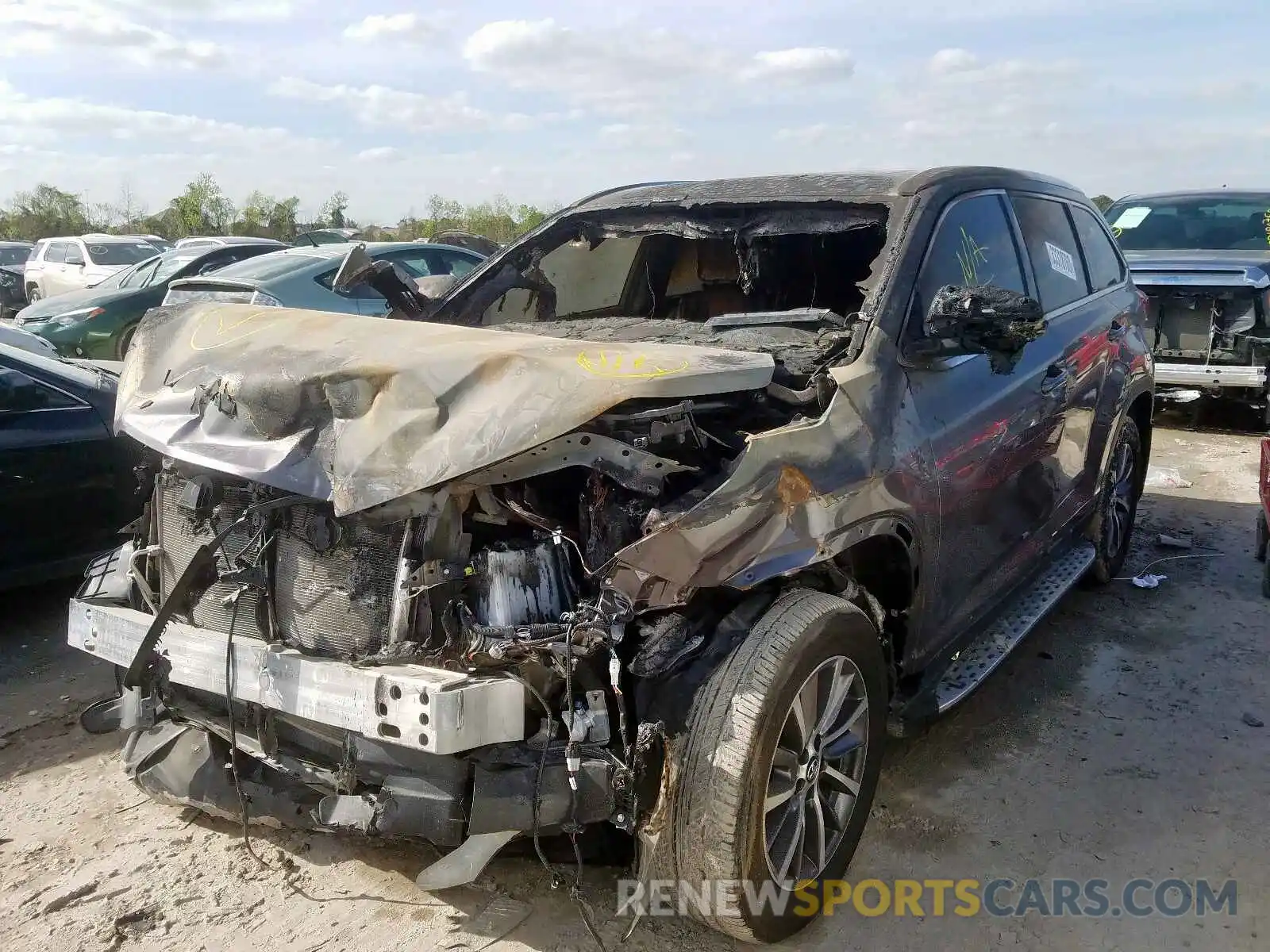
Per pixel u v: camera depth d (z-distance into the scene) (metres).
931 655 3.31
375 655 2.43
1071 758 3.64
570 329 3.66
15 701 4.13
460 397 2.43
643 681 2.44
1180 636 4.70
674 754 2.42
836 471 2.67
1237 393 8.58
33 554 4.75
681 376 2.42
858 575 3.09
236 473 2.59
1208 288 8.37
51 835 3.17
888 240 3.28
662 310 4.43
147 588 3.01
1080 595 5.22
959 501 3.26
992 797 3.39
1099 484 4.72
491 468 2.37
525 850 2.71
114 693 4.21
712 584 2.41
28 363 4.81
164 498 2.99
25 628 4.95
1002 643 3.76
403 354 2.59
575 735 2.30
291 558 2.62
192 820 3.26
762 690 2.42
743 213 3.73
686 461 2.55
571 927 2.72
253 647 2.56
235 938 2.68
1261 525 5.62
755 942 2.60
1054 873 2.99
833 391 2.80
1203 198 10.10
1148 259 8.78
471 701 2.21
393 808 2.37
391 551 2.48
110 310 11.05
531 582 2.42
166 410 2.85
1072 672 4.34
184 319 3.29
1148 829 3.20
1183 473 7.63
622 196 4.18
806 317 3.33
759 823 2.45
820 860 2.75
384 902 2.83
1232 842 3.13
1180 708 4.00
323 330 2.93
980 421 3.36
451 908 2.80
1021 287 3.89
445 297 4.25
